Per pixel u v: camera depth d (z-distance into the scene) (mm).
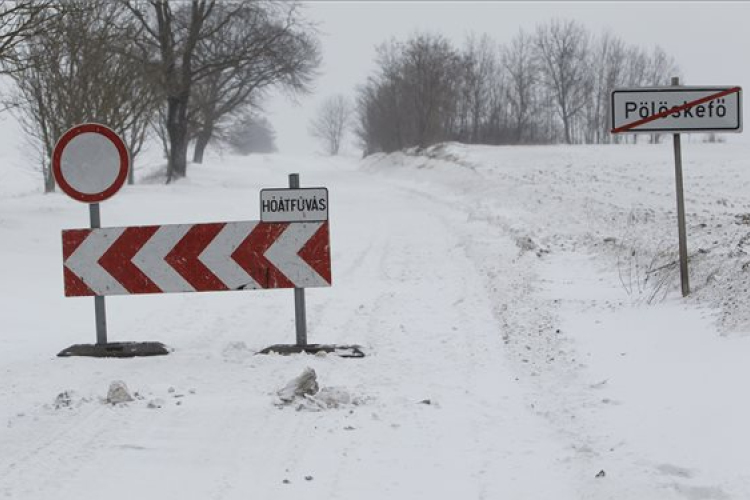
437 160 61875
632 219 22391
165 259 11609
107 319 14281
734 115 12398
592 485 6703
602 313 12539
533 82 94500
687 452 7043
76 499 6641
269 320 13992
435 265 19891
